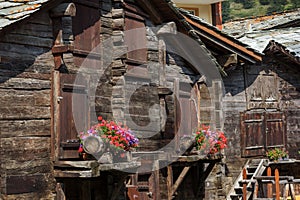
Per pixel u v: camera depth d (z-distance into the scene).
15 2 11.08
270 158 18.77
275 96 19.30
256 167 18.52
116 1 12.99
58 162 11.09
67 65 11.64
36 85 11.07
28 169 10.84
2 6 10.95
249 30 22.28
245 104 18.66
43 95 11.20
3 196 10.44
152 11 13.95
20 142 10.76
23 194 10.74
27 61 10.96
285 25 22.27
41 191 11.02
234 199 17.77
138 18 13.62
